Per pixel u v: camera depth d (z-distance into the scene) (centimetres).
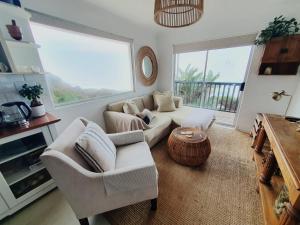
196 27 289
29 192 132
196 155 175
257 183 153
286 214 69
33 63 153
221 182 158
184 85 397
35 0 151
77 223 119
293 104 219
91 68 232
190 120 243
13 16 136
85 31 202
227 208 128
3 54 126
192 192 145
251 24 235
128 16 245
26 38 146
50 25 166
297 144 99
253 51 244
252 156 202
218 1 206
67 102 206
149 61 343
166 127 250
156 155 212
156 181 110
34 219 123
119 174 97
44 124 131
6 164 129
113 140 154
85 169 96
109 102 263
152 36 334
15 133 113
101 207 105
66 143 99
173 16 148
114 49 263
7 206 119
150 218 120
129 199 109
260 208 128
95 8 209
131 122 199
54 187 151
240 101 281
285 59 211
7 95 140
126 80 299
